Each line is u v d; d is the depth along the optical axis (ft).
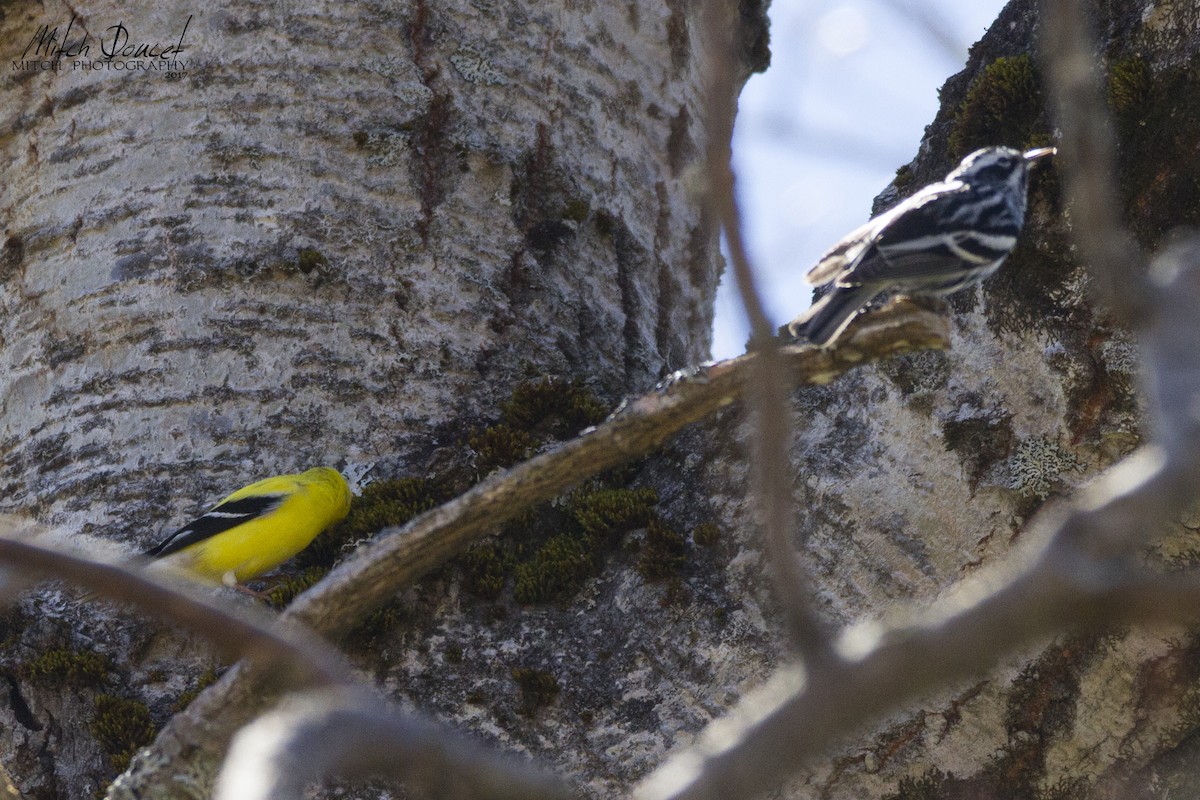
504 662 32.17
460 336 41.34
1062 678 29.04
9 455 40.16
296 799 12.84
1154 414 13.71
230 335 39.63
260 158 41.27
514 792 13.53
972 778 29.12
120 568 16.80
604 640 32.19
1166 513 13.07
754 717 14.74
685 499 33.47
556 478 24.21
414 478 38.45
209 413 38.99
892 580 30.60
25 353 40.81
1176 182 30.27
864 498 31.24
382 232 41.32
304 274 40.34
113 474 38.50
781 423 14.66
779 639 30.89
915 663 13.08
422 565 23.95
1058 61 16.83
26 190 42.24
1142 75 30.86
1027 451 30.07
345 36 42.63
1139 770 28.94
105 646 34.81
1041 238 30.91
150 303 39.99
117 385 39.42
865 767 29.25
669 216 48.49
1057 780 29.14
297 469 38.73
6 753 33.86
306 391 39.45
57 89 42.55
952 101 37.29
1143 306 15.67
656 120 48.32
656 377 45.52
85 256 40.88
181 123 41.60
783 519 14.30
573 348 43.29
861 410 32.09
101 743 33.50
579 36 46.14
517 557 34.32
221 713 22.56
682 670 31.24
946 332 24.98
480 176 43.16
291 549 38.40
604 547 33.68
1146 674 28.76
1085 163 16.44
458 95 43.39
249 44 42.19
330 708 13.66
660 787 13.99
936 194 31.32
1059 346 30.17
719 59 14.97
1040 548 12.99
